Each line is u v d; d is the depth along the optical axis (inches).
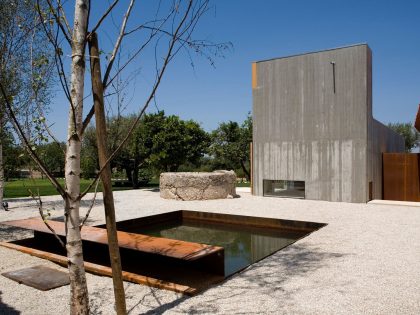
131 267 199.8
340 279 159.2
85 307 106.2
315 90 468.4
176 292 147.0
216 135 1019.3
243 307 130.4
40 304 137.2
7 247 223.0
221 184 488.1
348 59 443.2
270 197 504.7
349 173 445.4
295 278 161.2
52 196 534.6
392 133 689.6
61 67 92.0
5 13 179.3
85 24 104.0
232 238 297.4
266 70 508.4
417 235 246.8
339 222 300.5
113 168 737.0
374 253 201.2
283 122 496.1
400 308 128.3
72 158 102.3
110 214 110.0
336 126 453.7
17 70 167.6
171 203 452.4
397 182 514.6
